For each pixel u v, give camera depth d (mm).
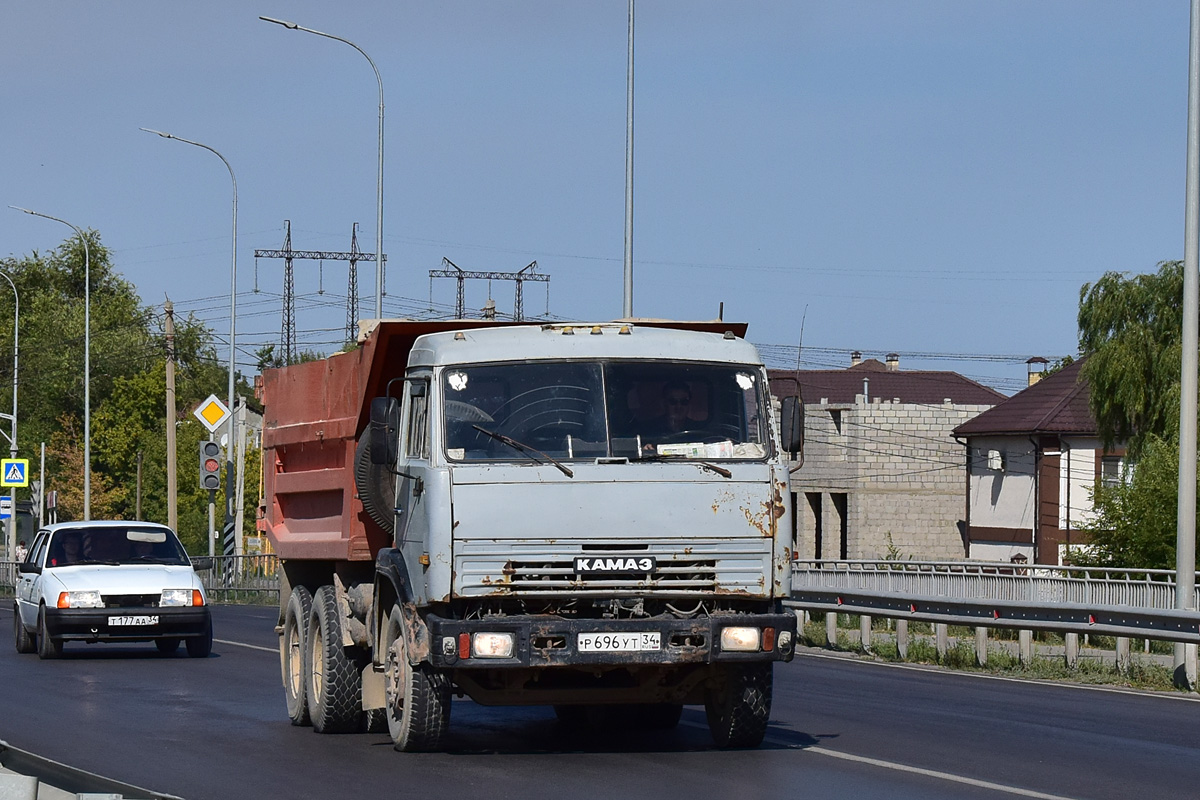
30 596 44344
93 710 29859
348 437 25172
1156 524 68500
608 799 18766
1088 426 112812
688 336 22250
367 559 25016
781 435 22062
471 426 21344
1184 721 28016
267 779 20844
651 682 22266
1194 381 38375
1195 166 38156
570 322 22859
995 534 120000
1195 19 37844
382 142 69875
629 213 59844
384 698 25375
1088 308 86438
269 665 40594
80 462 172250
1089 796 19094
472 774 20984
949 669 40656
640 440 21484
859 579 68188
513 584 20875
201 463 88312
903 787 19672
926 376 163375
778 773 20891
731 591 21344
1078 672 38312
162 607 42469
